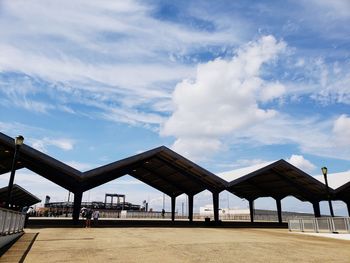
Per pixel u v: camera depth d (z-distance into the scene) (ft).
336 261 31.32
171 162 105.81
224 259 31.07
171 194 140.87
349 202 124.88
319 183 107.65
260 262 29.84
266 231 82.12
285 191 130.21
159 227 90.53
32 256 30.89
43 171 104.94
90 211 84.84
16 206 188.24
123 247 39.04
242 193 146.41
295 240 54.85
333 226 68.54
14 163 54.03
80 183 92.89
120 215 199.52
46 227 80.53
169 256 32.22
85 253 33.42
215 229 86.48
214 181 104.58
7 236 40.06
